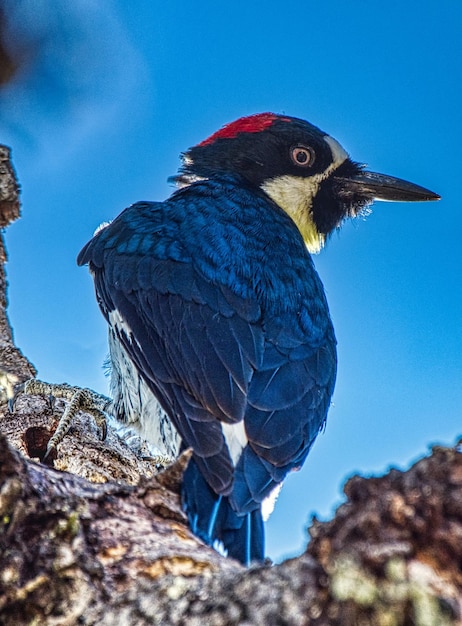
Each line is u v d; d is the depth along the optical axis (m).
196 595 3.98
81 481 5.33
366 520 3.68
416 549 3.62
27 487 4.74
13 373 8.88
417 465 3.84
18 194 8.56
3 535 4.50
